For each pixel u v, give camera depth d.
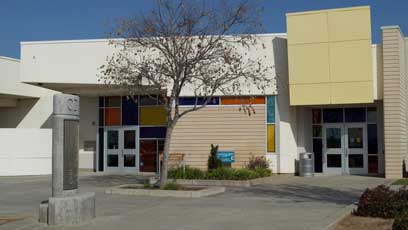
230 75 20.66
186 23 19.02
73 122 12.77
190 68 18.78
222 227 11.37
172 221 12.26
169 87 22.53
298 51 25.36
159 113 29.05
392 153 24.23
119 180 24.09
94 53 27.72
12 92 32.12
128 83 19.16
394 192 12.84
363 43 24.48
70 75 27.91
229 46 22.20
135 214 13.42
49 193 18.95
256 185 21.28
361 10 24.47
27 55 28.41
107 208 14.59
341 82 24.78
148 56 22.75
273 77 25.92
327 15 24.97
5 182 23.62
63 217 12.06
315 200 16.03
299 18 25.36
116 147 30.02
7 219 12.77
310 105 25.83
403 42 26.28
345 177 25.06
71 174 12.61
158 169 28.19
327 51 24.95
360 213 12.55
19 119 34.47
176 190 17.62
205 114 26.72
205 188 18.41
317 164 27.86
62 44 28.09
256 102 26.44
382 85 25.00
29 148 27.62
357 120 27.36
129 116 29.83
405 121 26.22
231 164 26.28
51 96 33.97
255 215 12.91
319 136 27.95
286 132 26.25
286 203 15.31
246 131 26.38
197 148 26.72
